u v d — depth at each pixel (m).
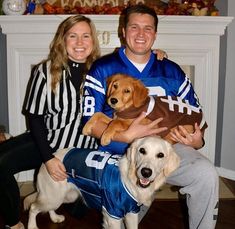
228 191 2.84
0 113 3.18
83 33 1.95
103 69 1.88
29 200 2.11
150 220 2.29
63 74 1.95
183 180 1.71
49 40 2.89
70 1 3.05
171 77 1.92
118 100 1.68
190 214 1.71
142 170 1.51
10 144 2.02
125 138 1.67
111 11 2.88
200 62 3.03
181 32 2.93
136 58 1.88
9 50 2.90
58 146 2.03
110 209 1.65
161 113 1.72
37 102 1.95
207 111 3.11
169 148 1.62
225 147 3.23
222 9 3.12
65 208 2.39
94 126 1.78
